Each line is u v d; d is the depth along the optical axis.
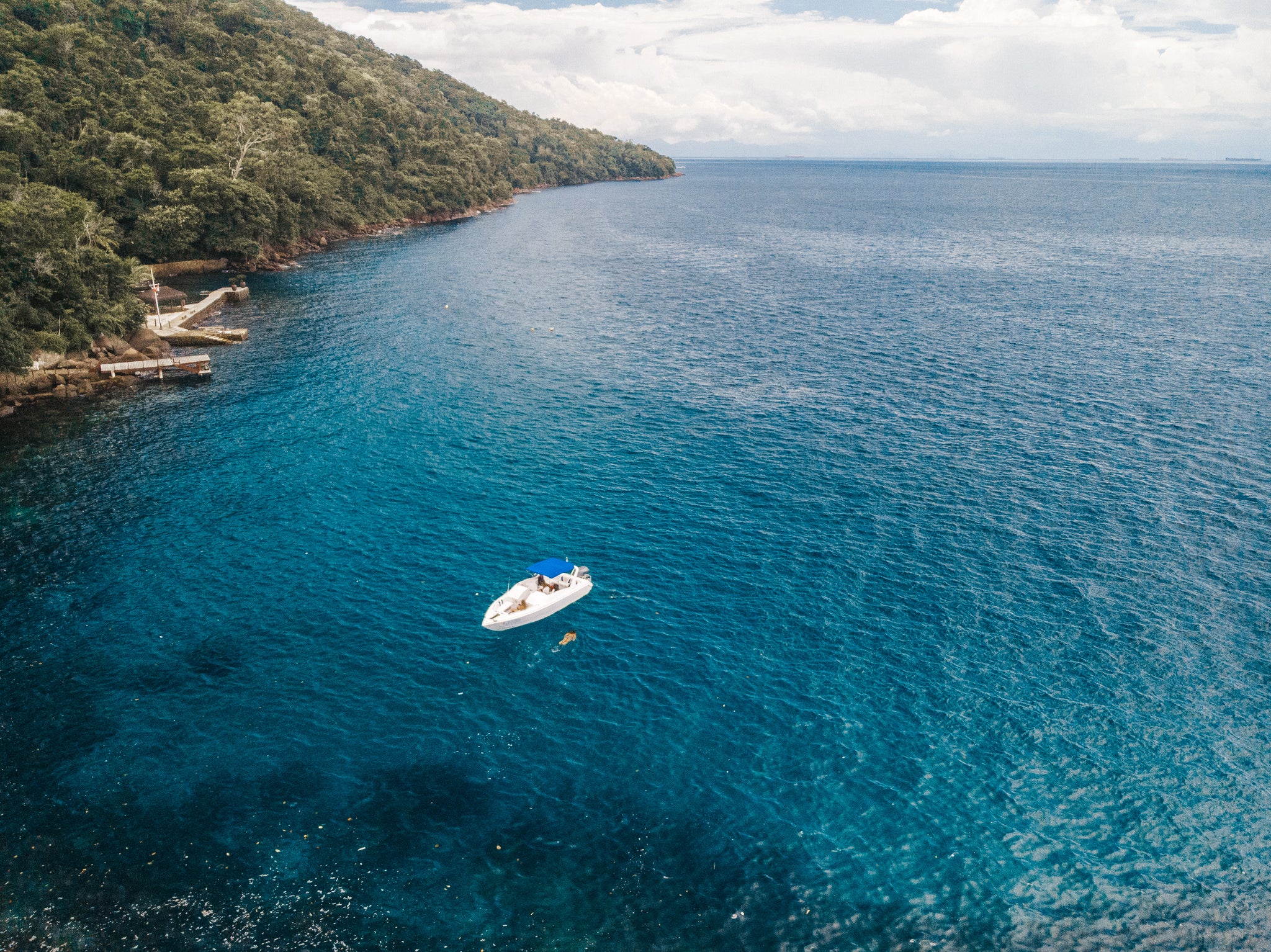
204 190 156.62
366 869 35.69
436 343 115.00
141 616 52.28
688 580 57.06
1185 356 106.44
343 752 42.06
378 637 50.97
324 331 120.75
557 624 52.50
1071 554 59.31
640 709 45.31
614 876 35.72
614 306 140.50
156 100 177.25
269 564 58.50
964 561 58.72
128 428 82.69
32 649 48.91
